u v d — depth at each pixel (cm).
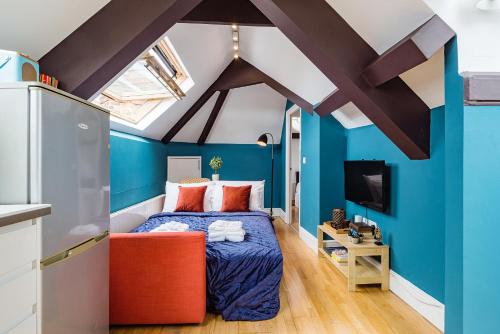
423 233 227
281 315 221
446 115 159
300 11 187
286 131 559
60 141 120
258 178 620
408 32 168
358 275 271
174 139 561
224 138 604
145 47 180
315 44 189
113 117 314
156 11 163
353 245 271
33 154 108
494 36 151
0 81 120
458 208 149
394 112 211
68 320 124
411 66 165
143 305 201
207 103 498
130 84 326
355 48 192
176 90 332
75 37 163
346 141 383
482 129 146
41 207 104
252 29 304
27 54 160
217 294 221
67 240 123
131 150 346
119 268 200
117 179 305
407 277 246
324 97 349
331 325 208
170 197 416
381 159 293
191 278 203
